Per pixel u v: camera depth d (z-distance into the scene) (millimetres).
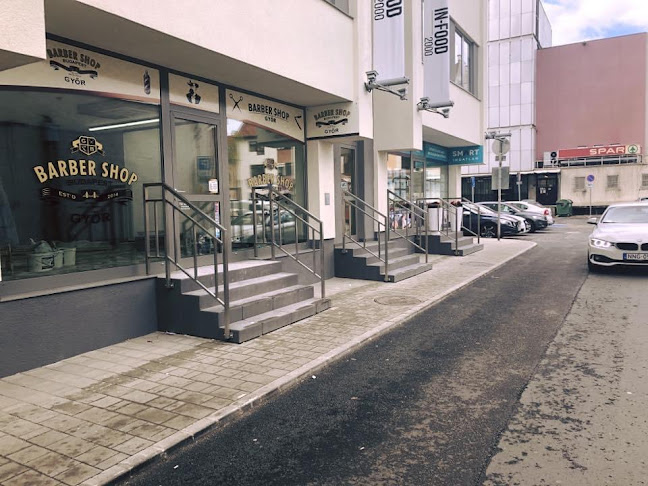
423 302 8039
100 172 6191
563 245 16672
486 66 17484
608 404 4160
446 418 3988
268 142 9109
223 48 6430
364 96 9680
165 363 5301
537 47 39969
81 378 4906
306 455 3486
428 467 3270
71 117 5863
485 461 3318
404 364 5289
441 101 12727
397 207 13883
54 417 4047
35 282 5449
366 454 3469
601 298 8188
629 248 10023
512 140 39562
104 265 6238
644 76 36438
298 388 4707
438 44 12664
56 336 5406
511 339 6082
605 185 35844
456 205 16328
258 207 8914
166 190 6910
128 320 6184
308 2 8109
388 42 10016
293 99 9289
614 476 3098
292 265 9398
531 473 3156
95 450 3512
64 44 5746
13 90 5336
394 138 11906
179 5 5797
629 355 5375
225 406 4199
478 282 9984
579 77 38156
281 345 5859
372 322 6844
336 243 11047
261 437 3768
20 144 5402
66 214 5840
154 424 3898
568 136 38656
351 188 11969
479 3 17109
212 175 7871
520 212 22953
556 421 3875
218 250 7965
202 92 7594
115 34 5652
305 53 8078
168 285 6391
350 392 4578
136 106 6613
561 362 5219
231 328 6055
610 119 37531
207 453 3557
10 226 5312
